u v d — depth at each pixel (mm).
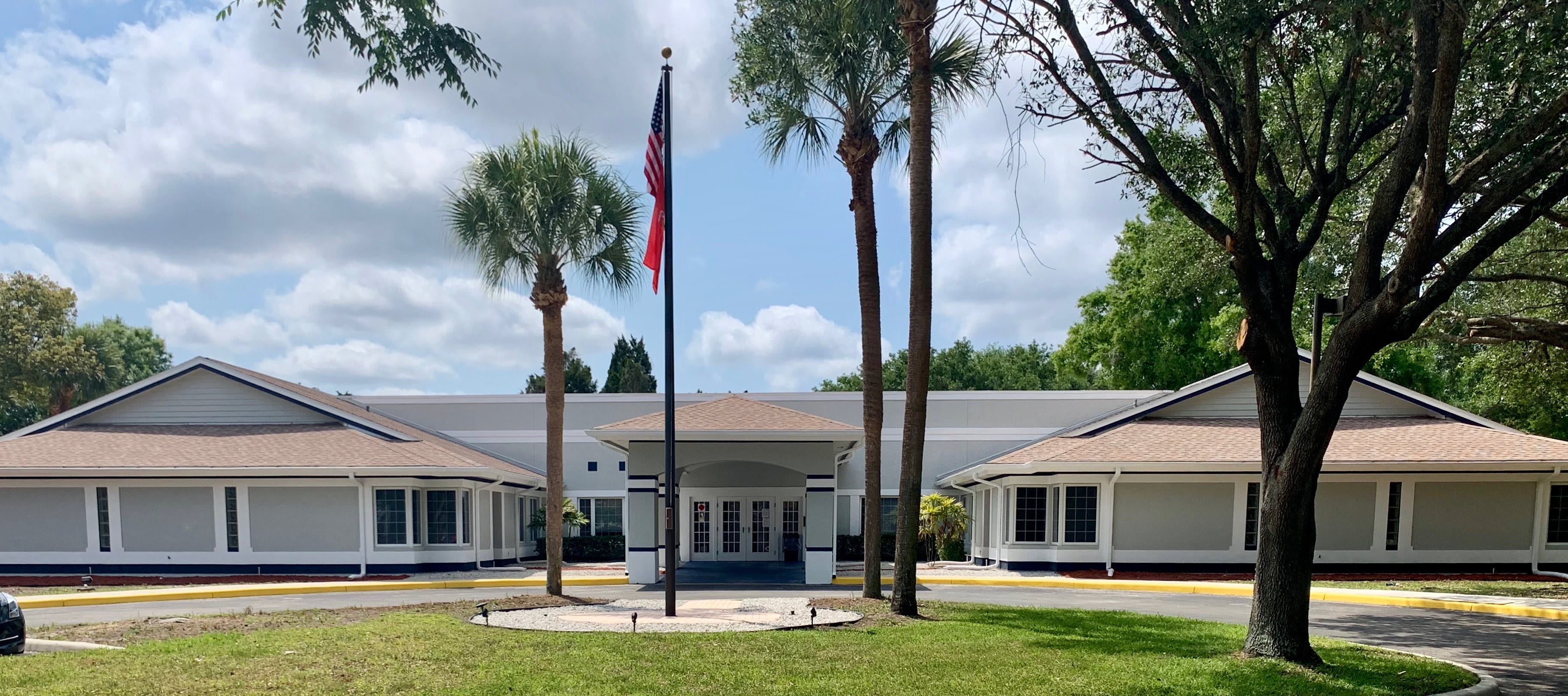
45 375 41688
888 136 16594
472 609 14289
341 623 12453
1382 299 8648
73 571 22922
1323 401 9188
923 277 13531
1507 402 24594
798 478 28125
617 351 66938
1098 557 22688
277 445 24125
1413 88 8977
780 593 18625
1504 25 11062
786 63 15305
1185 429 24469
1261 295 9766
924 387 13469
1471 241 17875
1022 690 8109
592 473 31344
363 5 8781
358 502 23375
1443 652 11555
